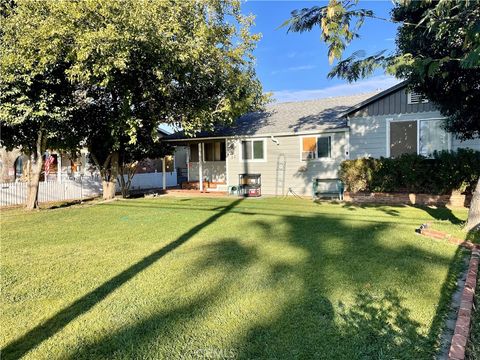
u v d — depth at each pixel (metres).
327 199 13.51
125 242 6.88
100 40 9.72
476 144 11.86
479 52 4.43
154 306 3.86
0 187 14.18
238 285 4.39
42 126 12.04
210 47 12.07
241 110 15.23
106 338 3.22
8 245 6.83
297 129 14.86
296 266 5.07
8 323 3.55
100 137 14.98
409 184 11.80
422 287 4.18
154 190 19.70
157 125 14.25
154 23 10.33
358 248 5.95
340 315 3.52
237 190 15.84
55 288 4.47
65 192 16.89
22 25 10.15
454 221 8.17
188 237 7.17
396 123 13.00
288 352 2.91
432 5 6.49
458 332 3.01
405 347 2.93
